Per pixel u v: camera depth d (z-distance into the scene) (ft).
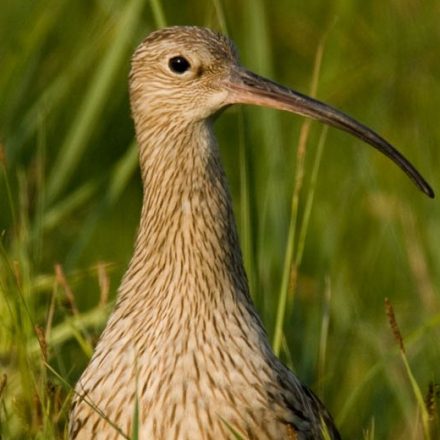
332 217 60.18
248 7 62.80
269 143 54.39
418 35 66.90
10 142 56.70
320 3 68.74
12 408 44.78
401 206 60.23
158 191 41.88
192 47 42.27
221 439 40.16
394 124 65.36
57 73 62.59
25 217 50.37
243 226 48.14
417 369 52.95
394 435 51.03
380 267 59.52
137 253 41.86
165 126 42.19
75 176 62.49
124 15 55.88
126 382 40.42
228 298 41.11
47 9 61.62
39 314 48.11
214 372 40.34
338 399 52.03
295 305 51.16
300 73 67.15
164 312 40.73
